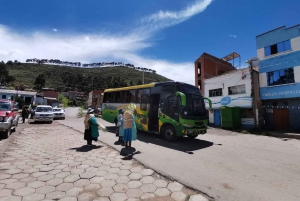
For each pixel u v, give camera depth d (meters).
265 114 17.86
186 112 8.57
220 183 4.14
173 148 7.58
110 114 13.05
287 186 4.07
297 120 15.71
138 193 3.59
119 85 93.50
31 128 13.12
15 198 3.27
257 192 3.74
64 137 9.48
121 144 7.87
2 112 9.00
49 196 3.38
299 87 15.05
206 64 26.62
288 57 15.95
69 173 4.48
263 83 17.67
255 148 8.34
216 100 20.94
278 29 16.86
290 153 7.46
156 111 9.96
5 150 6.52
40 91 69.88
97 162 5.37
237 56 28.23
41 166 4.94
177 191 3.73
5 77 68.56
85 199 3.31
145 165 5.20
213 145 8.55
